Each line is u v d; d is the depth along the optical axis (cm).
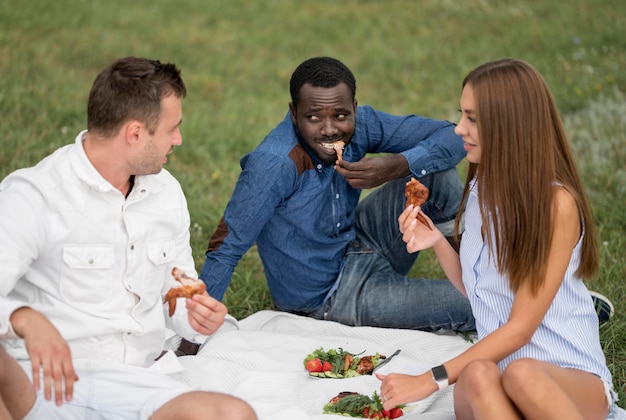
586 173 691
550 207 338
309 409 388
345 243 485
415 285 472
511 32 1074
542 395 302
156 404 324
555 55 980
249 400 391
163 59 966
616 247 566
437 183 484
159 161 346
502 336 340
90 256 341
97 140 337
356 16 1176
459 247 414
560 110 830
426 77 962
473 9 1184
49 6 1070
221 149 743
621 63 941
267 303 526
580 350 350
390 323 474
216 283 442
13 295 341
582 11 1128
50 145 692
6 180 338
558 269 342
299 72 437
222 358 424
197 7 1169
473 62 998
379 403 377
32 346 299
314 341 448
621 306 495
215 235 449
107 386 338
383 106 888
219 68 961
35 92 791
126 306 354
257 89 927
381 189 497
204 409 312
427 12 1191
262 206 439
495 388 311
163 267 366
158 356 383
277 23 1141
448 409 393
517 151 341
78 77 879
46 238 332
